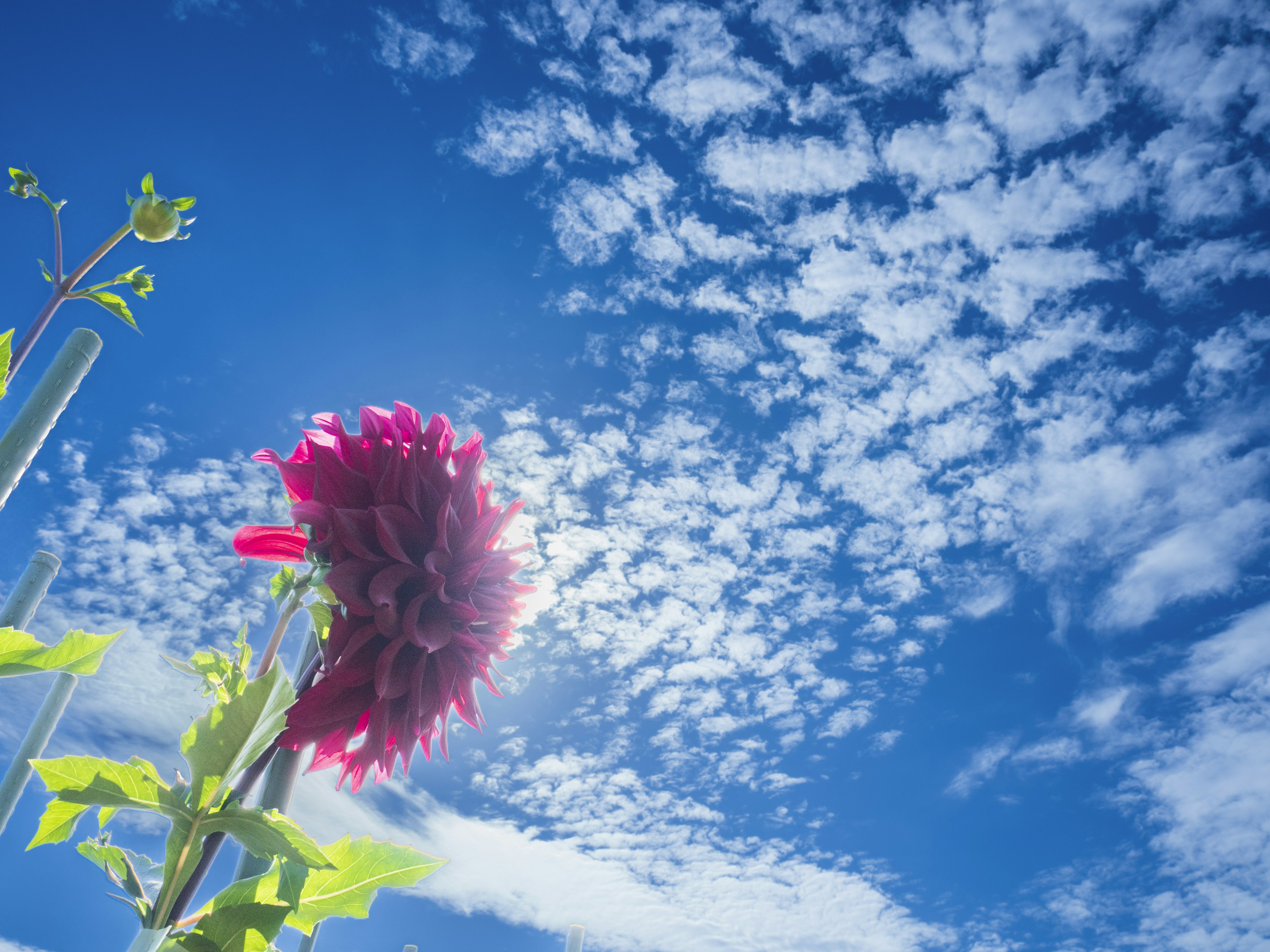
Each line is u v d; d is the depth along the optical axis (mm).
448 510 519
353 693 490
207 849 445
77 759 429
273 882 472
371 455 532
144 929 425
